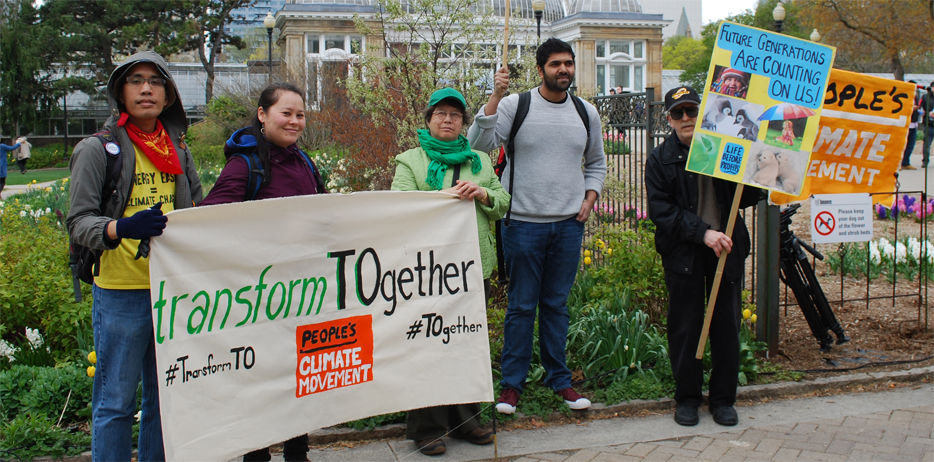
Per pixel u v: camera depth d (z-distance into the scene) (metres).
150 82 2.96
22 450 3.70
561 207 4.11
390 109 7.18
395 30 7.13
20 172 32.16
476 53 6.87
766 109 3.99
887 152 5.77
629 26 37.47
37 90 38.66
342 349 3.16
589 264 6.20
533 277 4.16
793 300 6.41
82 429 4.00
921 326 5.59
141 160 3.02
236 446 2.88
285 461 3.46
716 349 4.15
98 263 2.94
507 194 3.93
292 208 3.01
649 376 4.61
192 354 2.79
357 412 3.21
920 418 4.15
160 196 3.08
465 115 3.83
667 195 4.14
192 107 41.44
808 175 5.84
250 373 2.93
